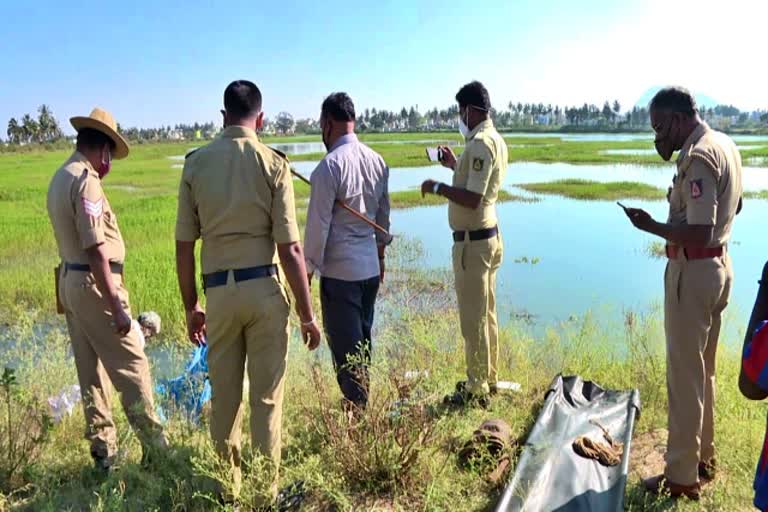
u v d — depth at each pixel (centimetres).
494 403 444
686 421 319
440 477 335
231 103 316
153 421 366
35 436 384
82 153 357
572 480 327
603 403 417
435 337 566
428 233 1557
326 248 391
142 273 984
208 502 318
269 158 311
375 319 782
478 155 412
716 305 328
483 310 438
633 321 667
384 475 331
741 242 1377
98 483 347
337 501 306
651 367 502
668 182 2833
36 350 582
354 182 386
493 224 440
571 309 873
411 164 4203
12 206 1959
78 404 438
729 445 375
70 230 346
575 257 1242
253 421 321
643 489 337
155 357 686
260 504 310
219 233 308
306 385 467
